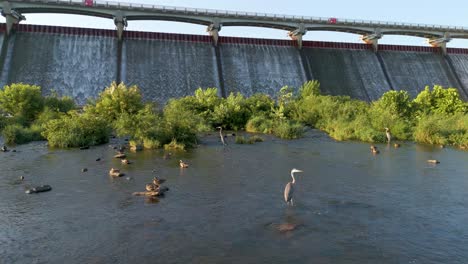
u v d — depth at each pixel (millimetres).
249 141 36125
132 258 11094
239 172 22578
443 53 88750
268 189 18688
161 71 69188
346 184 19969
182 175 21438
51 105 47000
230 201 16578
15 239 12344
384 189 19016
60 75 63656
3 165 23766
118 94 41719
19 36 65812
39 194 17281
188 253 11438
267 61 77250
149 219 14195
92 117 35375
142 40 72438
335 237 12750
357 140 39750
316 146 34906
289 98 56656
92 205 15742
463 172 23203
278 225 13766
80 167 23234
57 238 12445
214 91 52875
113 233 12867
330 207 15969
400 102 47938
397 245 12180
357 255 11414
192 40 75750
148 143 31438
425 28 86000
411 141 39438
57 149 30531
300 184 19859
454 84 83500
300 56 80375
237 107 48656
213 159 26875
